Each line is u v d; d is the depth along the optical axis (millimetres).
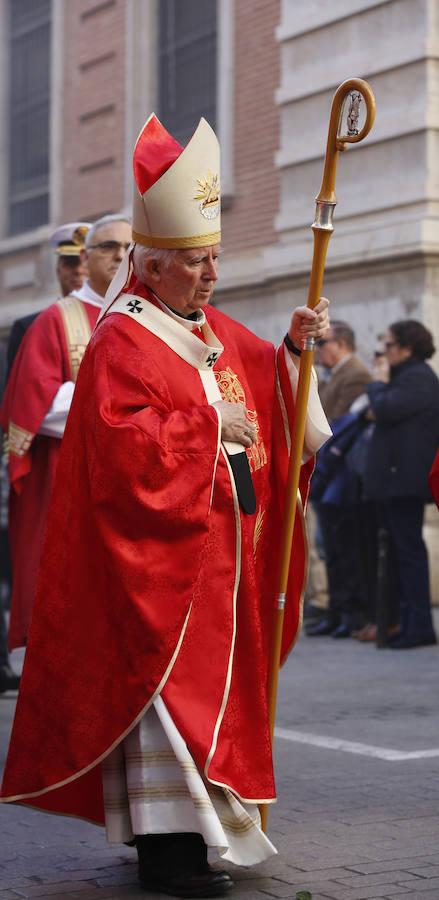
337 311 16719
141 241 5680
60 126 23938
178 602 5402
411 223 15508
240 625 5555
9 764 5680
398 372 12812
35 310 24438
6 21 26250
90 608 5543
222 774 5348
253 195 18578
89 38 23047
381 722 9219
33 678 5641
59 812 5723
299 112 17531
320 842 6223
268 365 6043
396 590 13242
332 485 13484
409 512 12812
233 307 18906
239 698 5516
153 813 5371
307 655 12523
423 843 6195
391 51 15938
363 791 7246
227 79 19078
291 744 8531
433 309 15523
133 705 5371
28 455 8680
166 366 5617
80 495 5598
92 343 5699
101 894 5504
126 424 5395
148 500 5379
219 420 5477
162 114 21562
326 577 14320
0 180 26391
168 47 21359
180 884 5441
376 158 16203
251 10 18688
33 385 8656
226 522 5531
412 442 12602
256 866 5840
